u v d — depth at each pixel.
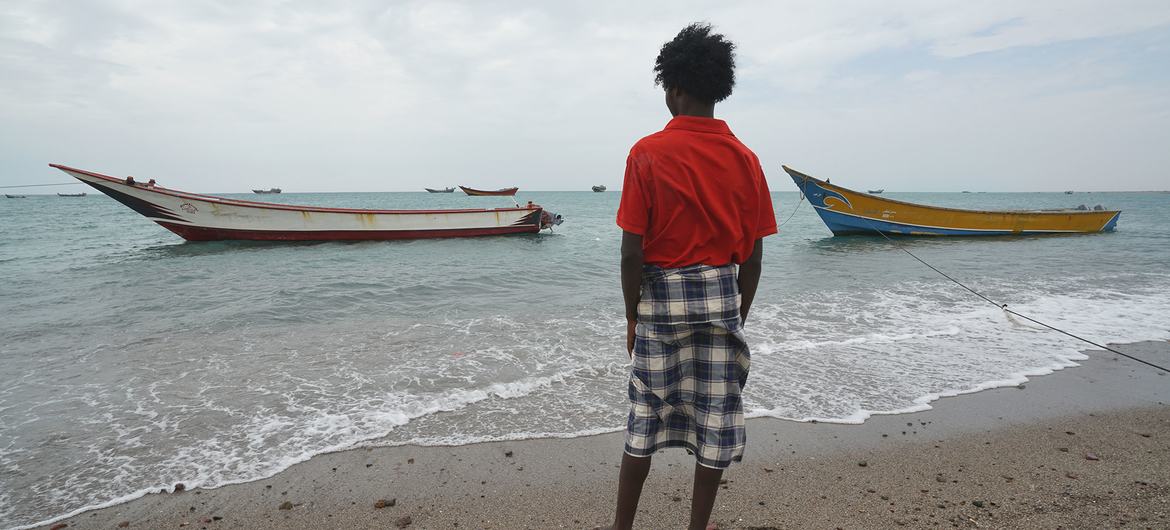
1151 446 3.61
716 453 1.88
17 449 3.56
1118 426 3.93
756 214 1.86
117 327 6.72
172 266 12.19
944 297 8.62
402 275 10.95
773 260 13.84
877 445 3.63
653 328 1.85
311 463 3.40
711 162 1.75
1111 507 2.84
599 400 4.38
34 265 12.23
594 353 5.60
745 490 3.05
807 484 3.12
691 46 1.81
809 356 5.45
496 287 9.77
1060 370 5.11
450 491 3.09
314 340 6.11
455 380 4.80
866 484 3.12
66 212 39.66
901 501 2.94
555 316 7.37
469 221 18.72
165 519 2.85
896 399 4.40
